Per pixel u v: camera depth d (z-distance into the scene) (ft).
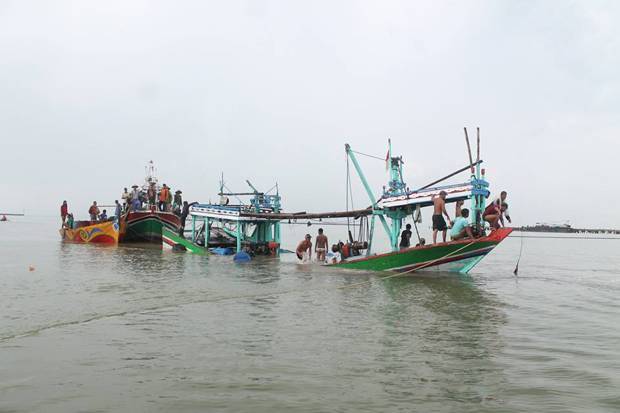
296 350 24.79
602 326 30.40
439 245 56.90
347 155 71.51
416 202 61.77
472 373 21.04
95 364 22.45
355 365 22.21
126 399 18.04
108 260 77.77
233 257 83.46
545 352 24.39
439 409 17.03
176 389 19.10
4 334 28.25
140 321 31.89
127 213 119.34
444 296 42.73
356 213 72.59
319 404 17.52
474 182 55.47
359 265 64.85
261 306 37.55
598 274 64.39
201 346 25.59
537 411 16.81
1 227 285.43
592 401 17.75
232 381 20.03
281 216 82.02
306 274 59.93
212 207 92.02
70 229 140.36
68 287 47.29
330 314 34.40
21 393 18.70
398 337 27.48
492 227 55.98
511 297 42.16
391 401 17.80
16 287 47.09
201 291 45.19
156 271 62.23
